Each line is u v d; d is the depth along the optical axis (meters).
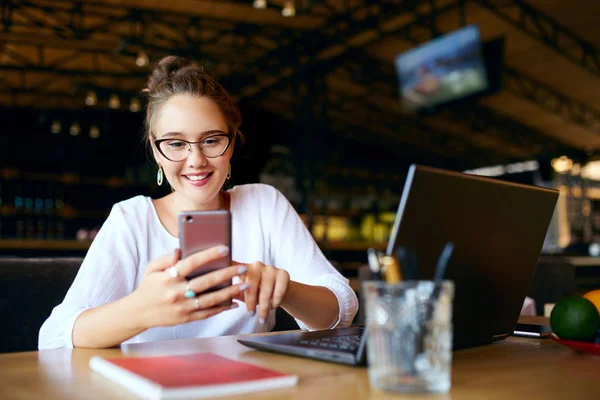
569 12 7.74
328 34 8.91
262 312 1.02
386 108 12.30
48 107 11.37
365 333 0.83
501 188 0.90
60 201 11.53
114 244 1.40
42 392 0.70
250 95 11.56
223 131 1.35
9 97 10.80
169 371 0.74
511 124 12.34
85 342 1.00
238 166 1.66
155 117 1.36
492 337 1.01
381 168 14.83
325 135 13.37
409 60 8.16
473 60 7.35
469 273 0.88
